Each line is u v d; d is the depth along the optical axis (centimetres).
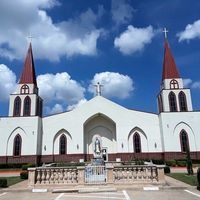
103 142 4681
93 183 1589
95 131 4744
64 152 4425
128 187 1521
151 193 1375
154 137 4412
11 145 4353
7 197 1338
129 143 4425
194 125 4284
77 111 4562
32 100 4619
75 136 4450
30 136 4341
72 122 4516
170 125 4278
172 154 4162
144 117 4503
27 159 4244
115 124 4547
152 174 1633
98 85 4697
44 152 4419
